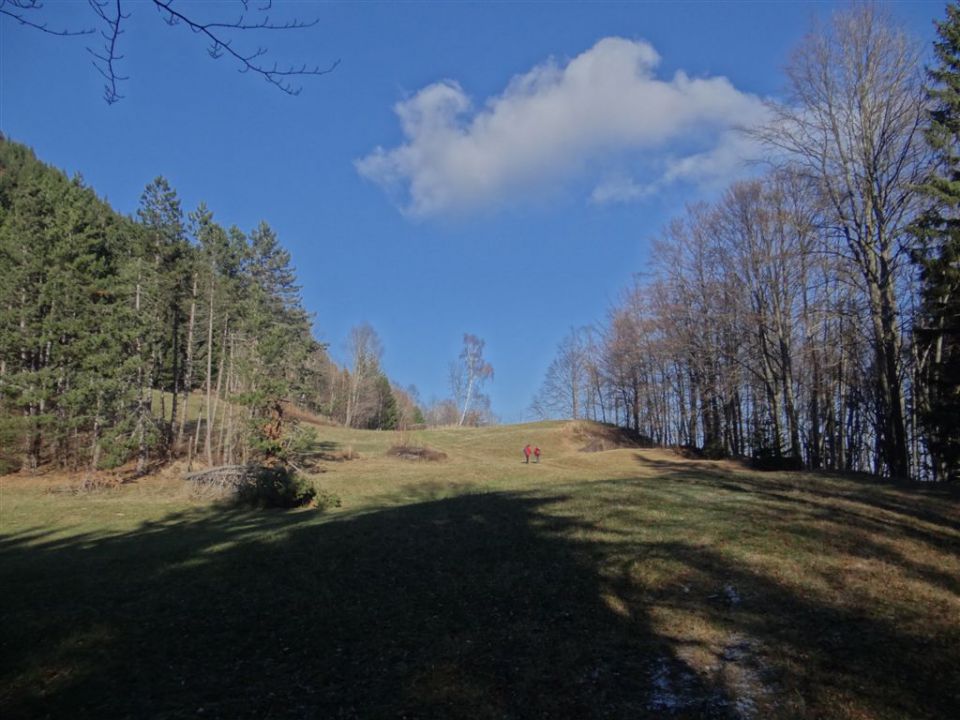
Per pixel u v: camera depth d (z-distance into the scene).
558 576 8.48
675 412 54.56
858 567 8.20
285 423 34.50
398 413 87.25
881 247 23.47
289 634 6.84
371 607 7.68
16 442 32.38
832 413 35.94
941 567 8.13
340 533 12.55
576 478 28.39
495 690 5.26
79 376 30.91
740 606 7.09
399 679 5.55
